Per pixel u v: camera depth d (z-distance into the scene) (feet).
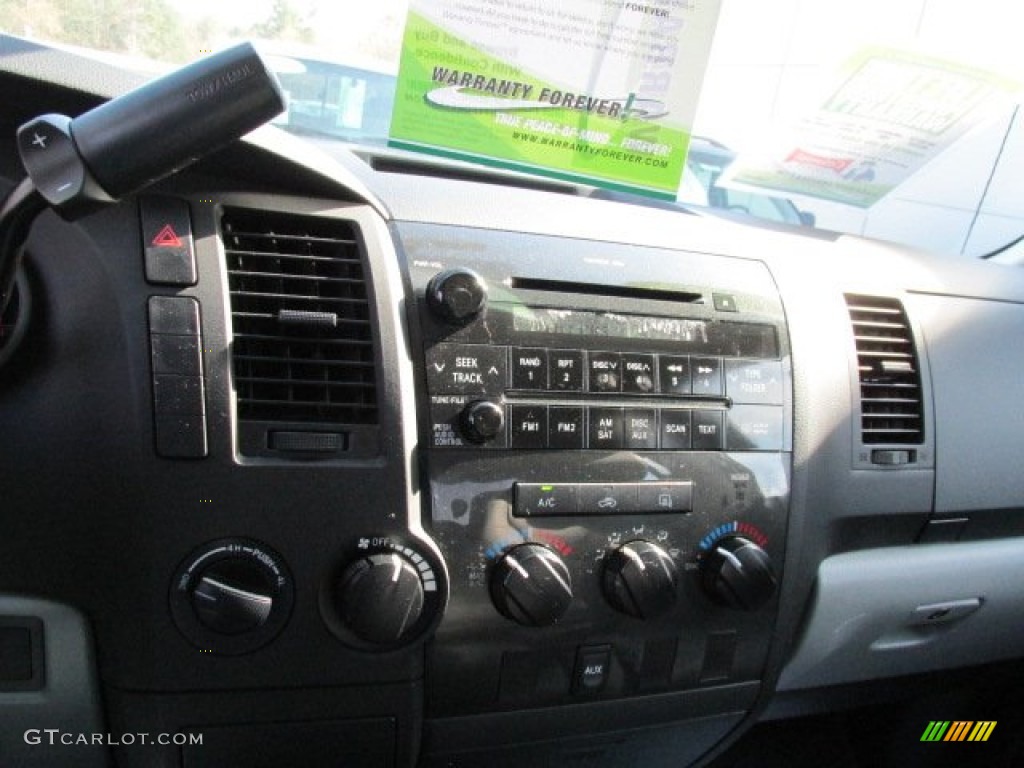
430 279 2.62
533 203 2.99
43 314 2.32
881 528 3.41
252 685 2.44
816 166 3.39
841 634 3.42
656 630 2.83
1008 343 3.71
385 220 2.68
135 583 2.34
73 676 2.51
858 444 3.29
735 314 2.98
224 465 2.32
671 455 2.81
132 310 2.30
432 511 2.54
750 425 2.94
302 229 2.51
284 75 3.41
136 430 2.30
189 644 2.37
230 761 2.52
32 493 2.36
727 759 4.44
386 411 2.45
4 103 2.22
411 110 2.71
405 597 2.34
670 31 2.69
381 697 2.53
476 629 2.61
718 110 3.31
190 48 3.32
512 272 2.72
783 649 3.10
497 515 2.60
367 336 2.48
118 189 1.69
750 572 2.78
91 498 2.36
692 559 2.84
